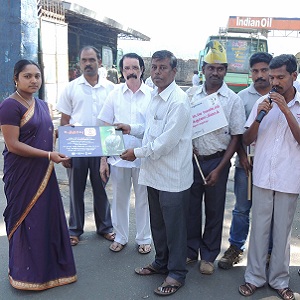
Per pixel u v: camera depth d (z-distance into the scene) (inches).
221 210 122.3
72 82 139.9
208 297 111.2
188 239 128.7
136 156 108.1
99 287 115.3
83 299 109.4
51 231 113.7
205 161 119.4
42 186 109.3
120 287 115.5
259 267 112.3
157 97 108.9
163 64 104.1
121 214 136.6
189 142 109.5
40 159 108.6
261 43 455.5
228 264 126.5
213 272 124.6
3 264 125.7
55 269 115.2
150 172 111.6
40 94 442.0
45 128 109.3
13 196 108.9
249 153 120.3
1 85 387.9
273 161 105.3
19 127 105.3
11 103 103.9
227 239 149.6
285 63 98.7
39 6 423.5
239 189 125.2
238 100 116.6
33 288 110.3
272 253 112.0
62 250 116.2
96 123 137.6
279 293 111.7
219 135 116.8
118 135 115.0
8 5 374.6
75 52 671.8
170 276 113.7
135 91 130.3
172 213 109.0
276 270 111.3
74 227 142.4
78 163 137.3
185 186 109.4
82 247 140.1
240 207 126.0
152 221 117.8
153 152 105.5
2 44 381.7
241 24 629.6
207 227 125.3
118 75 667.4
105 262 129.9
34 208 109.1
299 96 104.8
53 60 460.4
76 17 593.0
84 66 136.1
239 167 125.3
